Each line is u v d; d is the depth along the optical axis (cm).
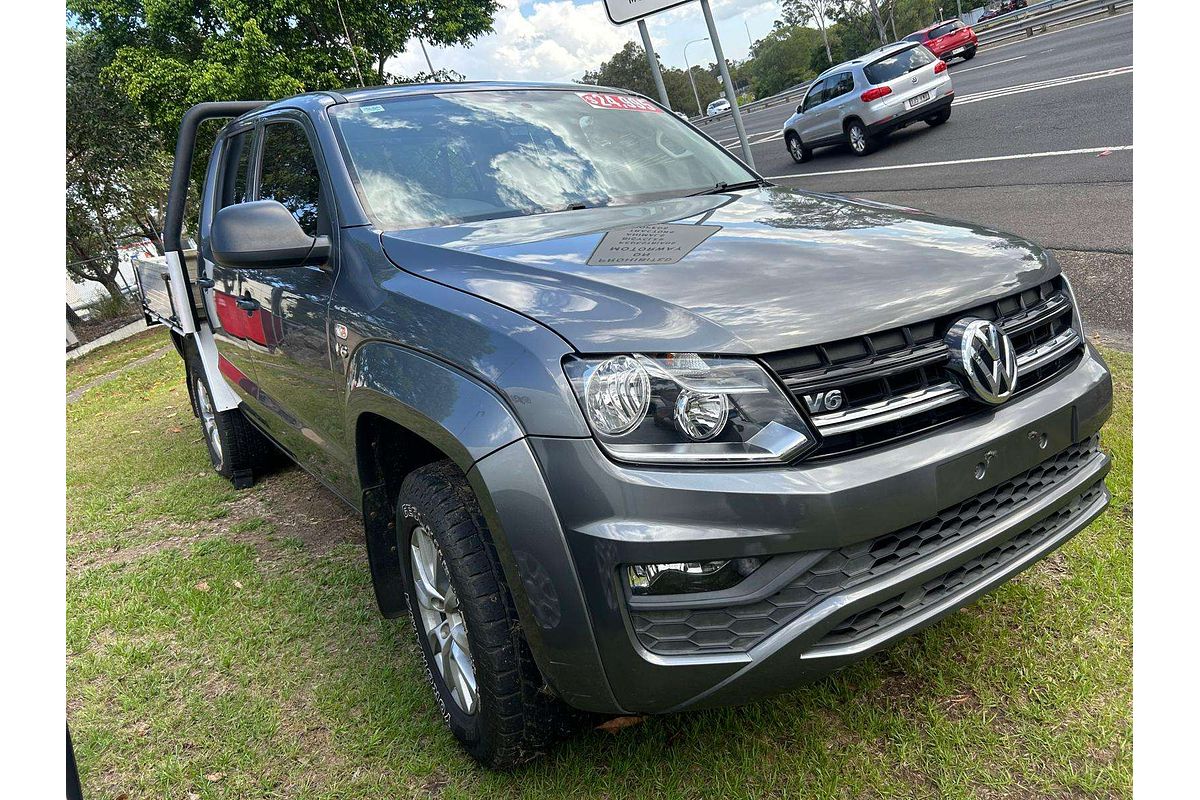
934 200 906
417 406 197
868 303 184
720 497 166
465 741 218
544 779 211
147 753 240
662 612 171
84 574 373
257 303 316
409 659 273
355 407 232
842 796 195
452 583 201
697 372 170
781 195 281
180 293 429
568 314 183
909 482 175
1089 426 212
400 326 214
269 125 334
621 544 166
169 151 2298
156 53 1961
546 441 172
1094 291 531
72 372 1289
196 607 322
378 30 1914
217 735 245
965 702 219
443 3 2056
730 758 210
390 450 243
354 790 217
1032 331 209
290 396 307
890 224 230
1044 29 2503
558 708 202
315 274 266
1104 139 993
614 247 216
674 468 168
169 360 1088
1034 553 204
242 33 1827
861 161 1404
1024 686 222
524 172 281
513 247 223
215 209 388
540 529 173
